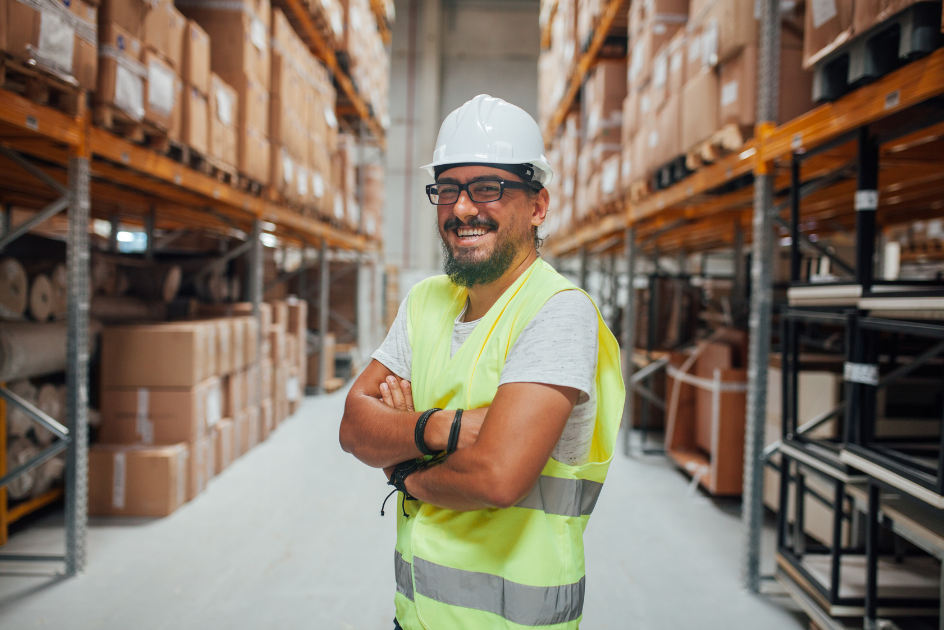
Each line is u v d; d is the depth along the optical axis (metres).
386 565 2.89
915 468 1.82
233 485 4.06
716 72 3.12
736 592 2.69
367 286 9.65
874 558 2.01
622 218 5.13
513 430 0.92
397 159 15.09
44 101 2.38
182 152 3.47
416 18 15.07
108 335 3.61
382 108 10.17
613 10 5.25
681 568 2.93
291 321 6.59
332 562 2.91
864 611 2.12
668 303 5.75
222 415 4.53
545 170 1.14
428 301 1.26
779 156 2.64
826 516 2.92
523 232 1.11
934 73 1.69
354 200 8.31
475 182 1.07
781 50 2.85
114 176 3.71
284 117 4.99
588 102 6.41
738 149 2.98
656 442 5.55
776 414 3.39
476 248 1.08
